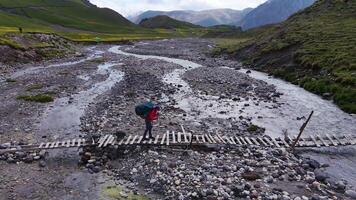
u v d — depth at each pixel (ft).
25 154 80.07
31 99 133.08
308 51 199.11
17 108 121.80
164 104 128.88
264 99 139.54
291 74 184.75
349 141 88.48
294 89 158.71
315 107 126.31
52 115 114.01
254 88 160.66
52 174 71.92
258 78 191.52
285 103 132.57
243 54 288.30
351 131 99.71
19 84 165.78
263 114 117.70
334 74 154.71
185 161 74.33
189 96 144.36
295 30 270.26
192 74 201.36
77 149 84.07
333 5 313.53
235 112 119.85
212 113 117.91
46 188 66.23
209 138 87.56
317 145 86.22
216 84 170.50
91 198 62.59
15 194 63.82
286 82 178.50
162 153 78.54
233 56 300.40
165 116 111.24
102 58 294.87
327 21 274.98
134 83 171.94
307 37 234.58
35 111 118.52
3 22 537.24
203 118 111.14
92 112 116.88
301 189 63.62
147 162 73.61
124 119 107.24
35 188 66.13
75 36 526.98
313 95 146.10
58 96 141.79
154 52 372.17
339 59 169.99
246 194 60.70
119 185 66.95
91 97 141.38
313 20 289.94
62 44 346.54
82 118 110.01
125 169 73.00
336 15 286.46
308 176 68.54
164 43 529.04
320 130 100.78
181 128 98.63
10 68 214.48
